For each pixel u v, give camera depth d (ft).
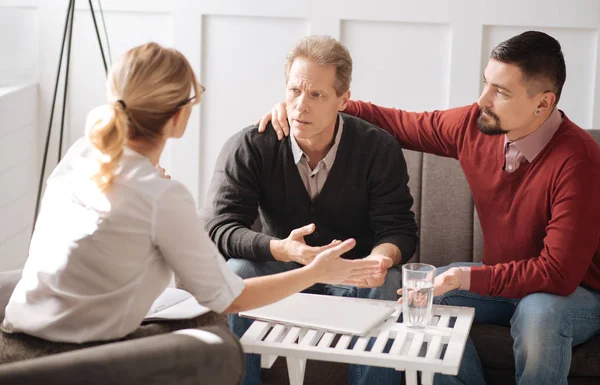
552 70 7.61
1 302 6.63
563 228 7.62
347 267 6.64
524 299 7.66
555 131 7.91
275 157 8.29
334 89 7.72
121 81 5.88
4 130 11.27
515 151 8.07
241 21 11.96
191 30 11.98
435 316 7.22
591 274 8.01
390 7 11.68
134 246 5.86
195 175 12.37
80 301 5.90
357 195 8.30
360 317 6.84
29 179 12.17
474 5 11.56
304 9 11.79
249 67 12.08
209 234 8.17
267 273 7.98
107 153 5.77
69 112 12.30
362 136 8.30
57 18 12.03
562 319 7.44
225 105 12.19
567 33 11.58
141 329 6.29
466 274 7.60
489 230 8.36
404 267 6.82
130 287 5.94
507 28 11.64
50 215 6.15
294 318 6.81
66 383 5.07
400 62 11.85
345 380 8.38
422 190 9.36
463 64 11.73
